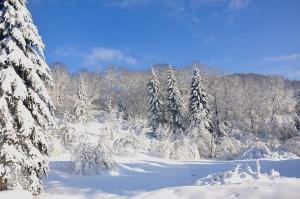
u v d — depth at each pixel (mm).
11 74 14984
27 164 15109
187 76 76062
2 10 16016
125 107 75875
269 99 68562
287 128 45906
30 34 16094
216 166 26531
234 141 44375
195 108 50219
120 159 30250
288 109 65000
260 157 36156
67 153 31141
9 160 14438
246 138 49406
